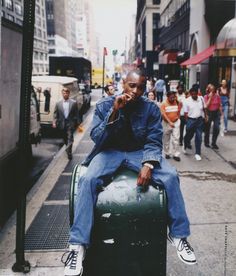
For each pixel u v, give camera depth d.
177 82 24.45
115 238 2.94
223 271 4.10
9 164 6.50
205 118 9.48
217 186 7.09
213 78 20.92
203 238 4.87
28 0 3.70
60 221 5.46
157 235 2.95
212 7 21.25
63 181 7.54
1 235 4.95
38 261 4.27
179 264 4.23
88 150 10.76
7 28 6.42
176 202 3.00
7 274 3.98
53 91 13.45
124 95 2.97
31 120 9.23
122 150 3.25
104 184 3.02
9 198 6.38
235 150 10.35
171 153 9.54
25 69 3.78
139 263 2.98
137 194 2.96
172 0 37.66
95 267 3.00
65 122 9.43
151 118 3.22
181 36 32.12
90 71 33.09
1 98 6.18
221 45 15.07
